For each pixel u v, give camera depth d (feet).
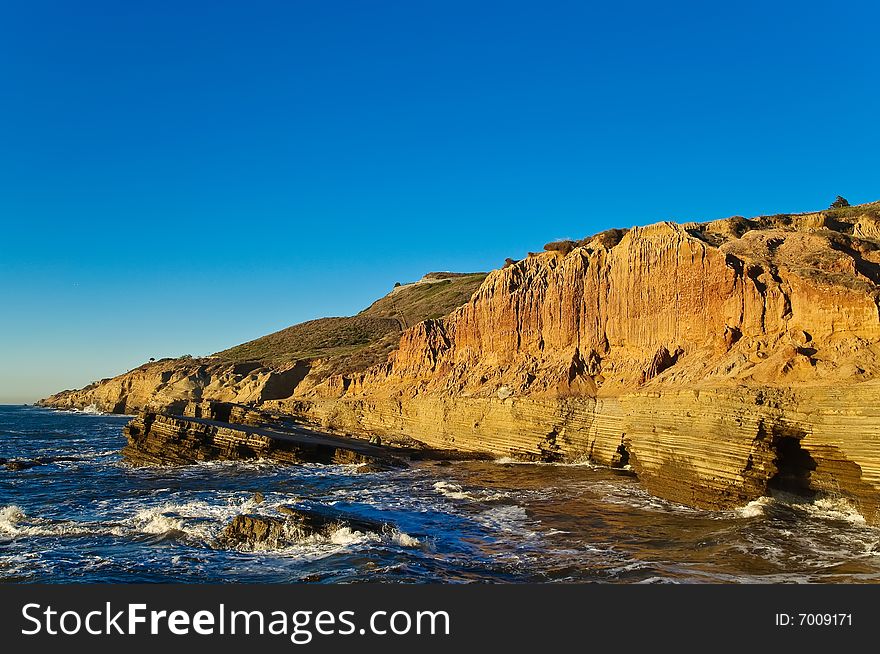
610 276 139.54
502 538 71.82
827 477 77.41
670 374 111.34
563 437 131.64
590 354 140.56
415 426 179.93
